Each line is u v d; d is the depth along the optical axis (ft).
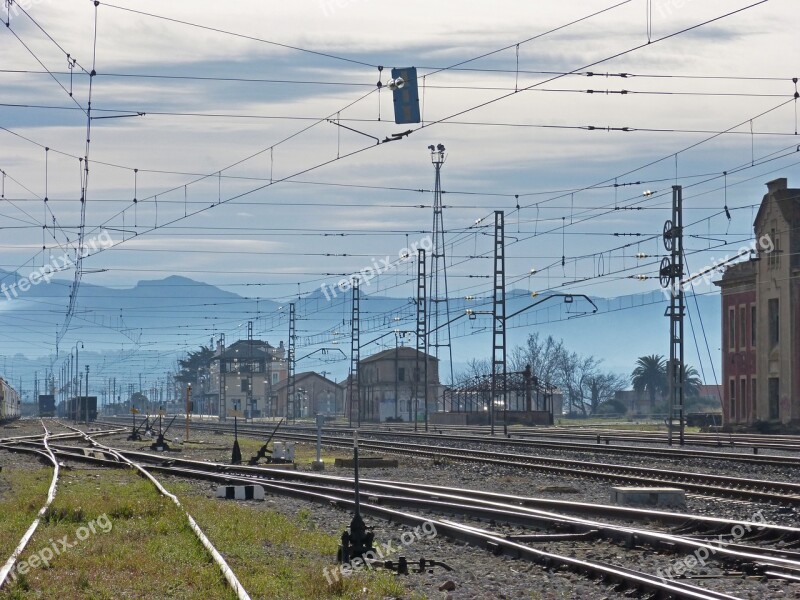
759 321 597.11
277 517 160.66
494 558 124.47
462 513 167.73
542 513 155.02
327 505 189.16
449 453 344.69
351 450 390.01
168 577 103.91
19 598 92.38
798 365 562.25
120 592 97.04
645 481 218.79
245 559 117.70
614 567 110.32
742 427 590.96
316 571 110.22
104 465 299.58
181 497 188.55
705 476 226.79
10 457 348.79
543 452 355.97
